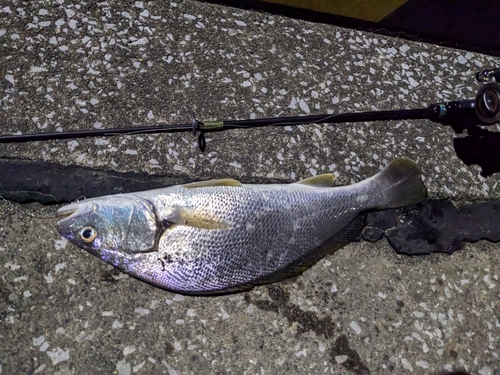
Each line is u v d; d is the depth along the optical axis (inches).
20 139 15.9
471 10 21.6
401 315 17.5
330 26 20.1
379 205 17.1
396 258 18.1
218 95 18.1
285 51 19.3
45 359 15.1
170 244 15.6
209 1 19.3
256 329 16.4
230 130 17.7
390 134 19.0
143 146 17.0
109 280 16.0
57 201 16.3
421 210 18.5
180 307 16.2
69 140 16.6
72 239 15.3
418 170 17.3
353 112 18.8
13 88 16.8
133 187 16.7
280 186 16.5
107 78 17.5
